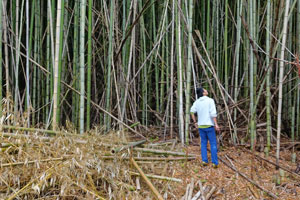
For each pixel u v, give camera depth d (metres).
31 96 4.94
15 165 2.38
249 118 4.50
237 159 3.84
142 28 5.16
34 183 2.37
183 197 2.75
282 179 3.15
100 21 5.06
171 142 4.46
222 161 3.68
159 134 5.13
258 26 4.72
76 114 4.35
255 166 3.58
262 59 5.20
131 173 2.85
